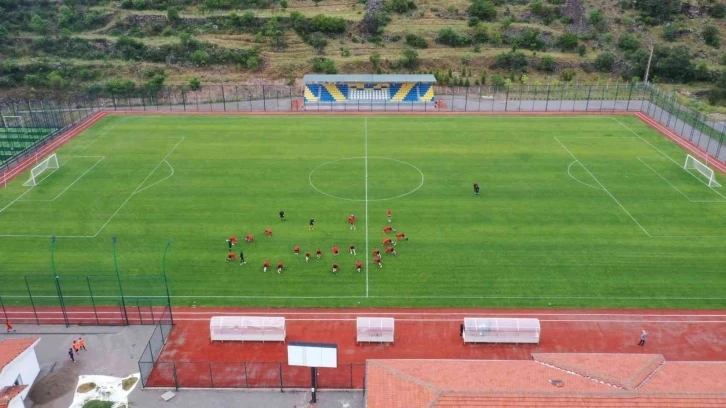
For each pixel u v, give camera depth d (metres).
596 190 67.56
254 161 76.75
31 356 38.38
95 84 116.88
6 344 38.19
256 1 146.75
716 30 136.25
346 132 88.94
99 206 63.56
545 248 55.03
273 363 40.78
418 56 126.81
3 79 116.75
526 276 50.72
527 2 151.38
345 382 38.81
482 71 124.94
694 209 62.66
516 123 93.56
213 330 42.44
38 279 50.44
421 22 142.62
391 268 51.97
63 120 93.06
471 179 70.94
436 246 55.47
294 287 49.28
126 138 85.94
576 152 79.94
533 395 31.86
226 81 119.88
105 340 43.03
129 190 67.69
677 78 124.88
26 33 132.38
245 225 59.38
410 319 45.38
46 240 56.47
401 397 32.38
